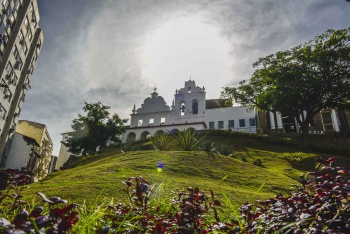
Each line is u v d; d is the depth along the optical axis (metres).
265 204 2.95
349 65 27.06
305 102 28.39
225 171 10.99
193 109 51.50
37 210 1.56
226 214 3.36
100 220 2.55
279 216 2.34
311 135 34.09
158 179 7.58
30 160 44.25
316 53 27.19
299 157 20.38
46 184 7.05
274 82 29.09
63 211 1.64
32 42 35.28
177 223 2.40
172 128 47.25
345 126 35.16
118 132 44.19
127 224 2.36
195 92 51.97
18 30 29.22
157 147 18.34
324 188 2.19
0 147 30.59
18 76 32.25
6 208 2.60
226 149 18.50
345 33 26.34
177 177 9.04
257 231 2.31
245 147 25.52
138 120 53.22
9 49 28.16
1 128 29.61
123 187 6.01
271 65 30.75
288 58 29.59
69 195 5.22
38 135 49.75
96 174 8.31
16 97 32.72
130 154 14.48
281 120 39.69
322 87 27.56
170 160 11.95
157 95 55.53
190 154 13.51
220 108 49.97
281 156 21.12
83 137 41.44
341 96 27.30
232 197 6.52
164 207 3.42
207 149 17.12
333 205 2.04
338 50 26.69
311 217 1.95
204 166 11.38
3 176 2.26
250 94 33.75
